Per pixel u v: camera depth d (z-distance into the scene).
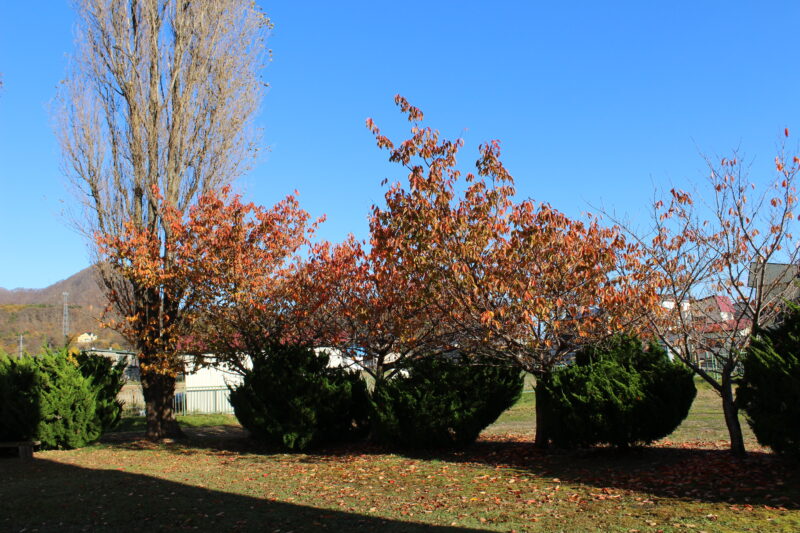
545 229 9.12
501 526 6.39
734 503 6.57
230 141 16.47
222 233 12.96
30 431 13.69
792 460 7.85
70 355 14.82
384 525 6.68
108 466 11.81
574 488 7.98
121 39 16.00
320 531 6.56
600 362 9.80
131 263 13.80
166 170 16.08
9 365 14.15
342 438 13.34
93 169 15.53
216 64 16.47
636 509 6.68
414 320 12.16
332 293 12.91
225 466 11.39
